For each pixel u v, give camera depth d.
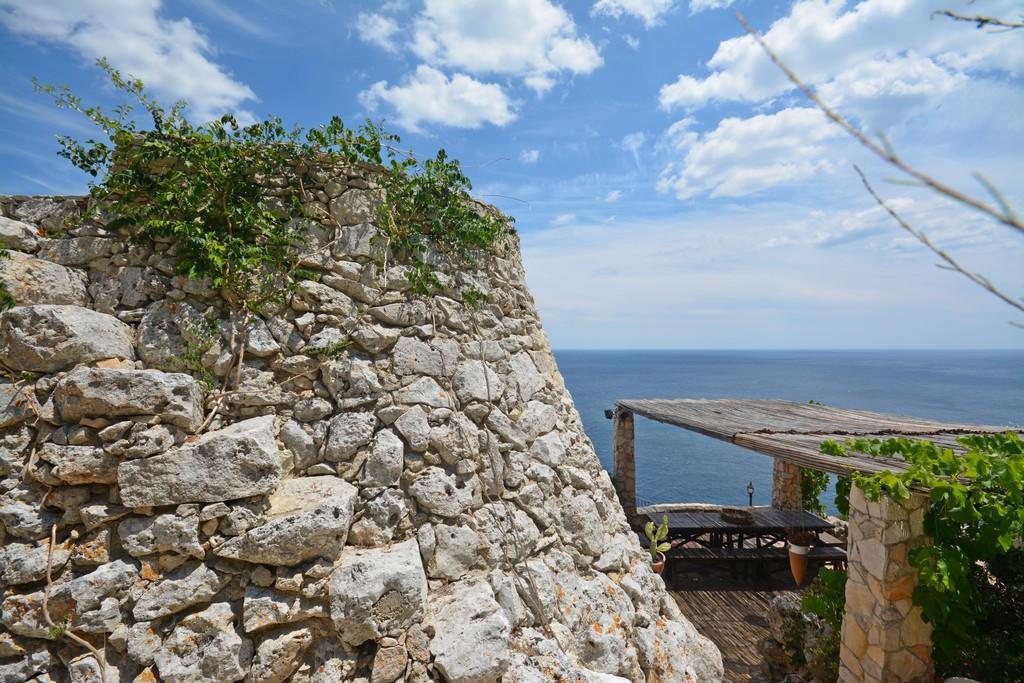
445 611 3.16
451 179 4.46
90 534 2.77
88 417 2.81
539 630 3.70
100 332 3.08
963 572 4.06
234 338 3.36
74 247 3.32
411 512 3.50
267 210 3.63
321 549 2.89
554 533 4.36
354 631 2.80
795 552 9.14
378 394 3.67
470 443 3.97
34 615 2.58
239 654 2.66
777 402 11.36
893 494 4.14
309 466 3.37
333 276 3.77
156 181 3.48
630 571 4.82
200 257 3.38
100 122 3.33
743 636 7.52
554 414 5.05
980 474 4.02
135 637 2.61
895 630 4.21
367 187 4.05
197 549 2.75
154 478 2.74
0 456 2.80
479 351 4.44
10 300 2.98
